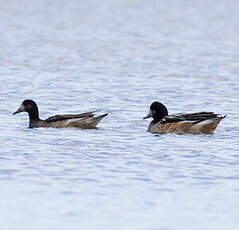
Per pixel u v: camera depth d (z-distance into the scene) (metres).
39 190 14.98
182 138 20.48
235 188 15.36
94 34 56.59
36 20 68.06
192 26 65.19
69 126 22.00
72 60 40.84
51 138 20.20
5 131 21.23
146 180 15.84
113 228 12.90
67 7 84.31
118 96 28.69
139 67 38.25
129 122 23.17
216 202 14.41
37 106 24.55
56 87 30.89
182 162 17.47
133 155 18.14
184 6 88.56
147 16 74.81
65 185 15.36
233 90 30.81
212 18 74.12
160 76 34.88
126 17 73.00
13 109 25.45
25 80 32.81
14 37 52.94
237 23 68.94
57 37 53.75
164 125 21.44
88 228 12.88
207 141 20.06
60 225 13.02
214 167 17.03
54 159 17.56
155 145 19.42
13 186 15.21
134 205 14.14
